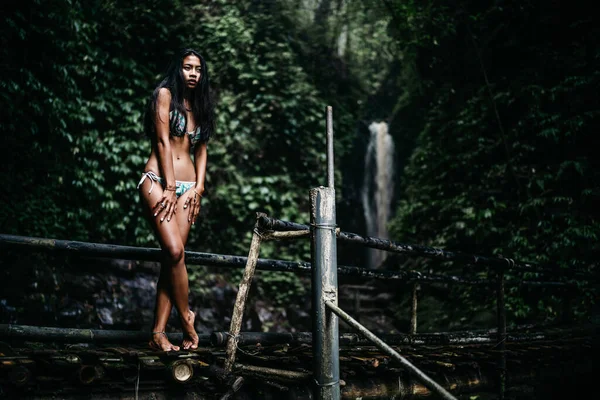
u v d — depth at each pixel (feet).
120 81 28.12
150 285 24.70
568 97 26.68
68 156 25.18
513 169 27.55
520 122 27.91
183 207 9.32
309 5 38.45
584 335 17.25
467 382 12.48
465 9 31.32
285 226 9.70
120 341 8.90
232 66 32.17
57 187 24.21
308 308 31.40
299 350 10.06
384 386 10.87
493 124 29.71
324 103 34.83
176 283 8.86
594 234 23.84
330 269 9.05
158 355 8.45
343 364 10.35
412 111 39.11
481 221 27.99
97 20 27.50
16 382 7.07
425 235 31.83
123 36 28.48
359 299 30.86
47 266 21.43
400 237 33.42
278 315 29.99
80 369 7.53
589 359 16.14
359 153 43.78
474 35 31.45
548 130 26.48
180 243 8.85
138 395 8.18
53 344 16.72
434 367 11.75
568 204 25.36
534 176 26.81
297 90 33.37
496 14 30.37
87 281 22.45
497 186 28.63
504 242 27.17
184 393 8.61
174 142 9.59
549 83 27.76
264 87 32.58
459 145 30.86
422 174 33.12
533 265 15.39
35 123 23.00
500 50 30.48
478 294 27.04
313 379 8.90
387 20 39.04
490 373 13.34
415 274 13.15
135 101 28.04
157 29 29.91
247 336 9.71
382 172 44.37
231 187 30.71
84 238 25.05
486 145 29.58
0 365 6.97
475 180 29.94
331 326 8.94
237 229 30.78
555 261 24.53
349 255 39.14
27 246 8.30
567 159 26.40
